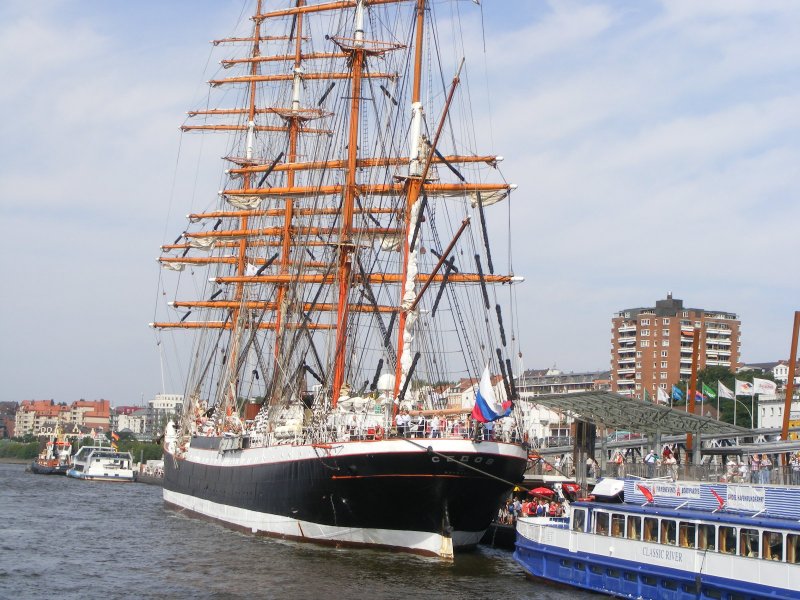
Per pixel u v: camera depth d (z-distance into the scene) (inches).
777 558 1585.9
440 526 2388.0
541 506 2431.1
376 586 2031.3
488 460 2321.6
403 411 2556.6
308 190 3503.9
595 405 2608.3
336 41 3186.5
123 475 7440.9
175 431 4488.2
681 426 2699.3
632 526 1895.9
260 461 2913.4
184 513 3882.9
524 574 2201.0
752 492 1742.1
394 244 3147.1
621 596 1891.0
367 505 2438.5
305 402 3299.7
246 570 2241.6
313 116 3976.4
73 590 2039.9
